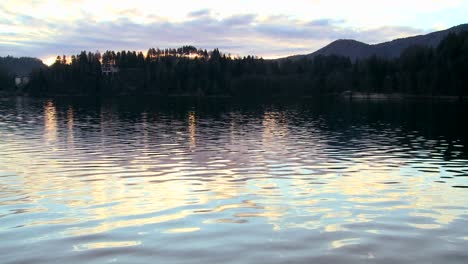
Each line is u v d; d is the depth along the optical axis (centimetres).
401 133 4141
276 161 2484
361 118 6281
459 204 1537
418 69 14550
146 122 5491
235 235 1184
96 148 2992
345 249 1078
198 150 2930
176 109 8912
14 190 1744
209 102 12712
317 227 1257
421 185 1859
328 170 2211
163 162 2430
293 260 1008
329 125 5116
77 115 6812
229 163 2409
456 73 12512
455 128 4628
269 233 1200
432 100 12119
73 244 1117
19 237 1172
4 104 10825
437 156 2700
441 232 1210
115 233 1205
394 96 14488
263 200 1586
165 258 1023
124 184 1858
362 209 1463
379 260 1009
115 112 7731
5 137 3647
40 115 6725
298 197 1634
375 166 2334
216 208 1473
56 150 2884
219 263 991
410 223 1297
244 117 6562
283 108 9356
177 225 1279
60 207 1486
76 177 2006
